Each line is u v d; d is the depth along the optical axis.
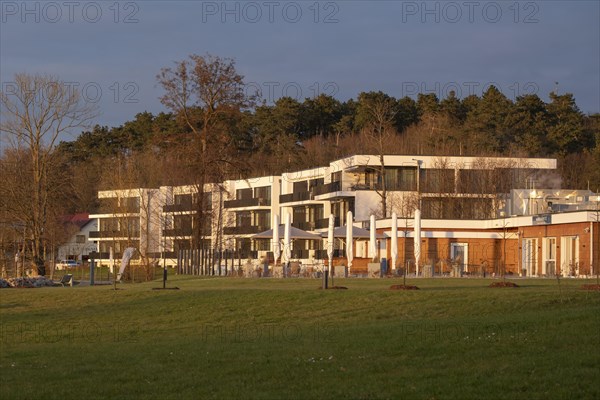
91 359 27.11
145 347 29.94
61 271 110.00
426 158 103.50
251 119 150.50
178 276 76.38
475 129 131.00
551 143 132.88
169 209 105.31
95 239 132.88
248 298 43.59
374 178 107.00
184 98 88.50
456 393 19.64
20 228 84.94
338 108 158.50
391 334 29.02
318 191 111.19
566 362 22.33
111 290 50.44
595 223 65.81
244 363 24.81
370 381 21.44
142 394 21.03
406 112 152.38
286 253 69.75
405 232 72.75
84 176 142.38
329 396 19.92
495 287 45.50
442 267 73.19
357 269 81.50
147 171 112.19
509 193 96.31
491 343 25.86
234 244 121.69
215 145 88.69
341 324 36.69
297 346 27.78
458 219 81.25
